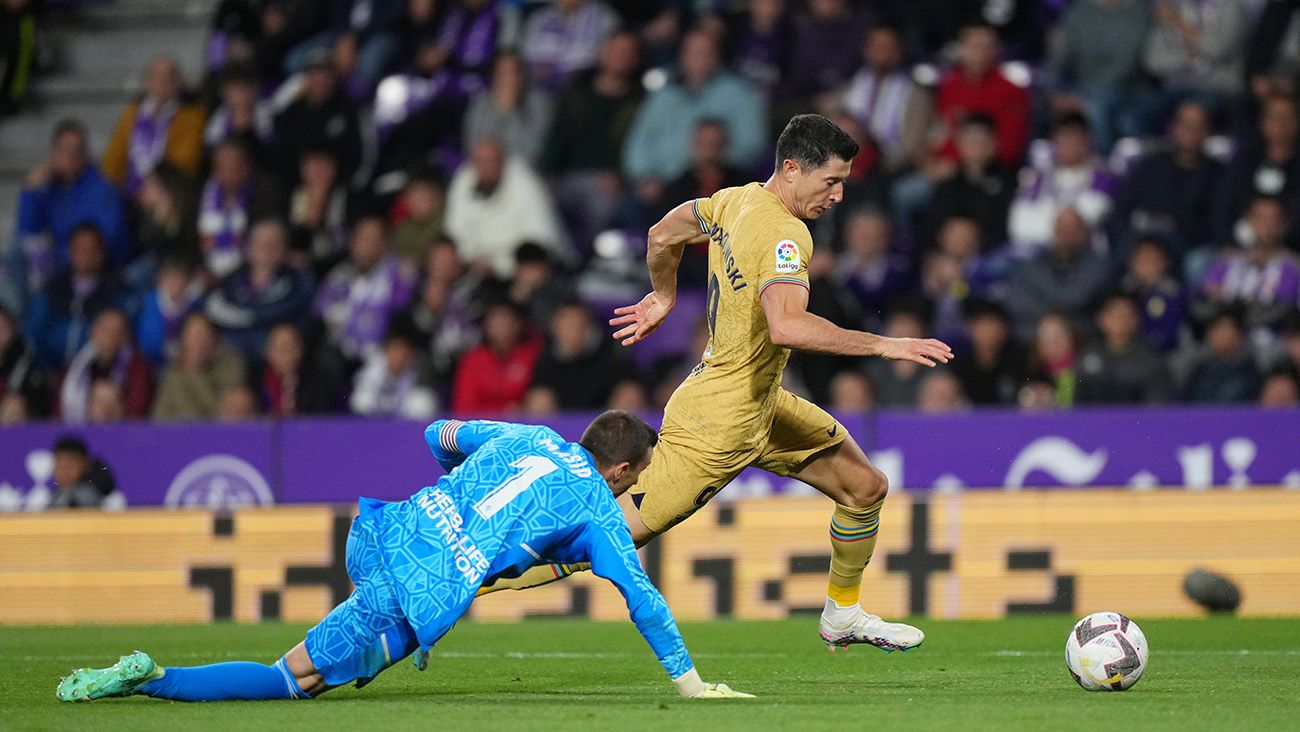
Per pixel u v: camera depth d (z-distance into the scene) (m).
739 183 47.31
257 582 36.78
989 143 46.50
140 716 17.83
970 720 17.47
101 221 52.03
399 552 18.75
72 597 37.03
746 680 23.22
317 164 51.00
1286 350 42.28
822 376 42.72
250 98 53.53
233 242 51.31
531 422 39.81
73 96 60.62
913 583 35.22
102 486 41.47
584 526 18.88
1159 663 24.95
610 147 50.72
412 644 18.97
